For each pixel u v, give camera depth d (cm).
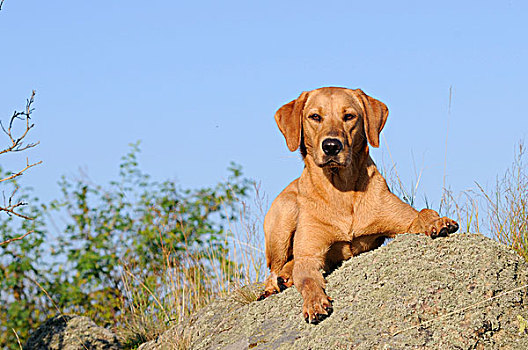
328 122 621
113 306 1153
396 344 462
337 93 639
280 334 539
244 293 692
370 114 640
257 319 588
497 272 493
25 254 1222
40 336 798
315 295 534
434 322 472
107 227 1265
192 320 699
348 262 582
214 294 838
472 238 524
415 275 507
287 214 680
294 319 550
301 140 668
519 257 513
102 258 1217
